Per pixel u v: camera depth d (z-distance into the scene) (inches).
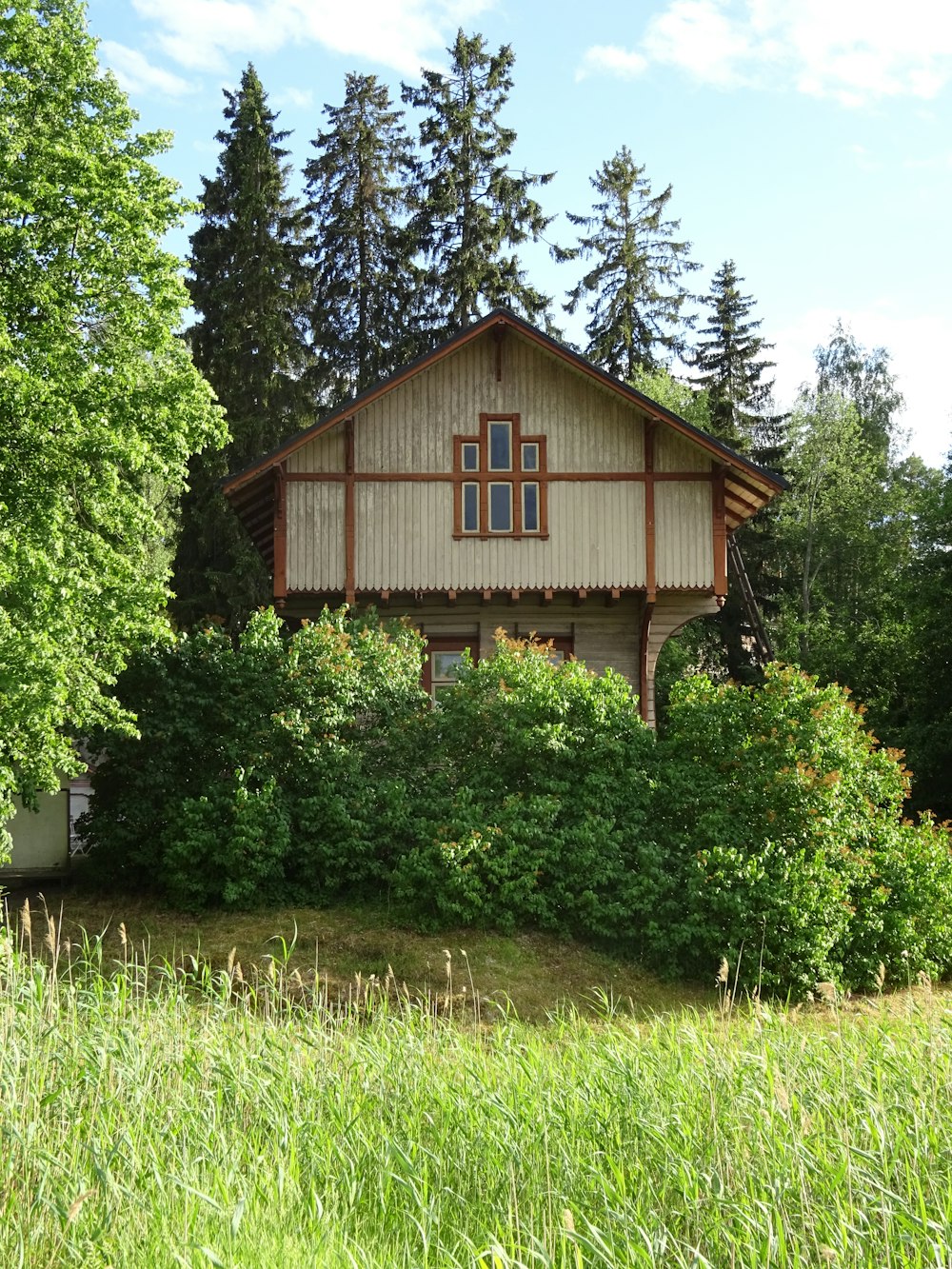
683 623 948.6
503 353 940.6
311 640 725.9
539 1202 290.5
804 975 615.2
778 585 1692.9
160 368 738.2
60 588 608.7
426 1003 551.8
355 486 922.1
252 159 1421.0
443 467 928.9
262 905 669.9
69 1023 354.0
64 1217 252.4
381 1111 333.7
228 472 1342.3
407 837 693.9
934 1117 335.9
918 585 1403.8
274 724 698.2
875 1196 274.8
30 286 677.9
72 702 639.8
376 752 728.3
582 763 703.1
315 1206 272.2
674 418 911.0
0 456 647.8
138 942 615.5
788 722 694.5
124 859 700.0
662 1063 386.3
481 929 647.8
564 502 929.5
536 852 655.8
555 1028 501.4
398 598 928.3
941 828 763.4
